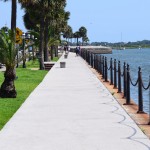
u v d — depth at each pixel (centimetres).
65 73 3444
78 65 4766
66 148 910
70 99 1753
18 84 2592
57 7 4478
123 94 1877
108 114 1353
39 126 1156
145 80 3294
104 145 934
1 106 1634
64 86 2334
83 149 900
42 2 4262
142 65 6769
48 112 1401
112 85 2384
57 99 1756
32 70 4125
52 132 1077
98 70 3497
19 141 980
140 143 951
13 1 2252
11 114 1456
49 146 929
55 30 6419
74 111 1420
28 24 6306
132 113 1367
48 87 2286
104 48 18138
